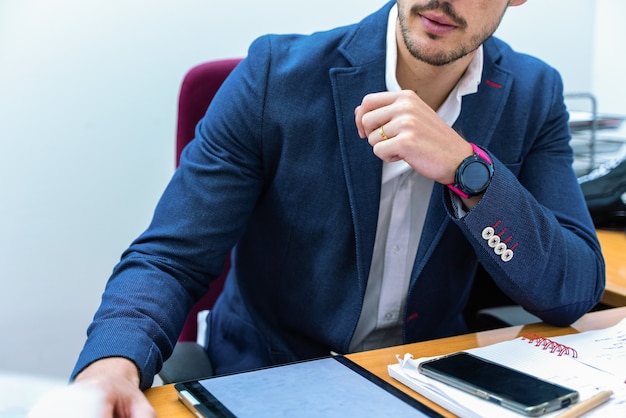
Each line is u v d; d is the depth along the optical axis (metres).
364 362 0.71
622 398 0.59
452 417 0.57
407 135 0.77
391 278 0.95
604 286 0.93
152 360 0.67
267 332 0.98
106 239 1.54
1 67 1.39
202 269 0.84
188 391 0.61
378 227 0.93
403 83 0.94
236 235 0.90
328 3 1.61
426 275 0.94
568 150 1.03
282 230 0.94
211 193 0.86
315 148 0.90
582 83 1.90
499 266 0.82
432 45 0.82
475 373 0.62
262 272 0.99
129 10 1.45
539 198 0.98
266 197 0.95
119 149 1.51
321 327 0.92
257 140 0.90
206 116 0.94
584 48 1.88
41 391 0.39
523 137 0.98
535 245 0.82
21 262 1.48
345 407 0.57
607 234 1.38
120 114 1.49
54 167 1.46
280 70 0.91
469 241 0.88
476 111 0.95
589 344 0.75
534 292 0.84
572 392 0.57
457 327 1.09
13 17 1.38
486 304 1.30
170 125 1.53
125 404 0.57
